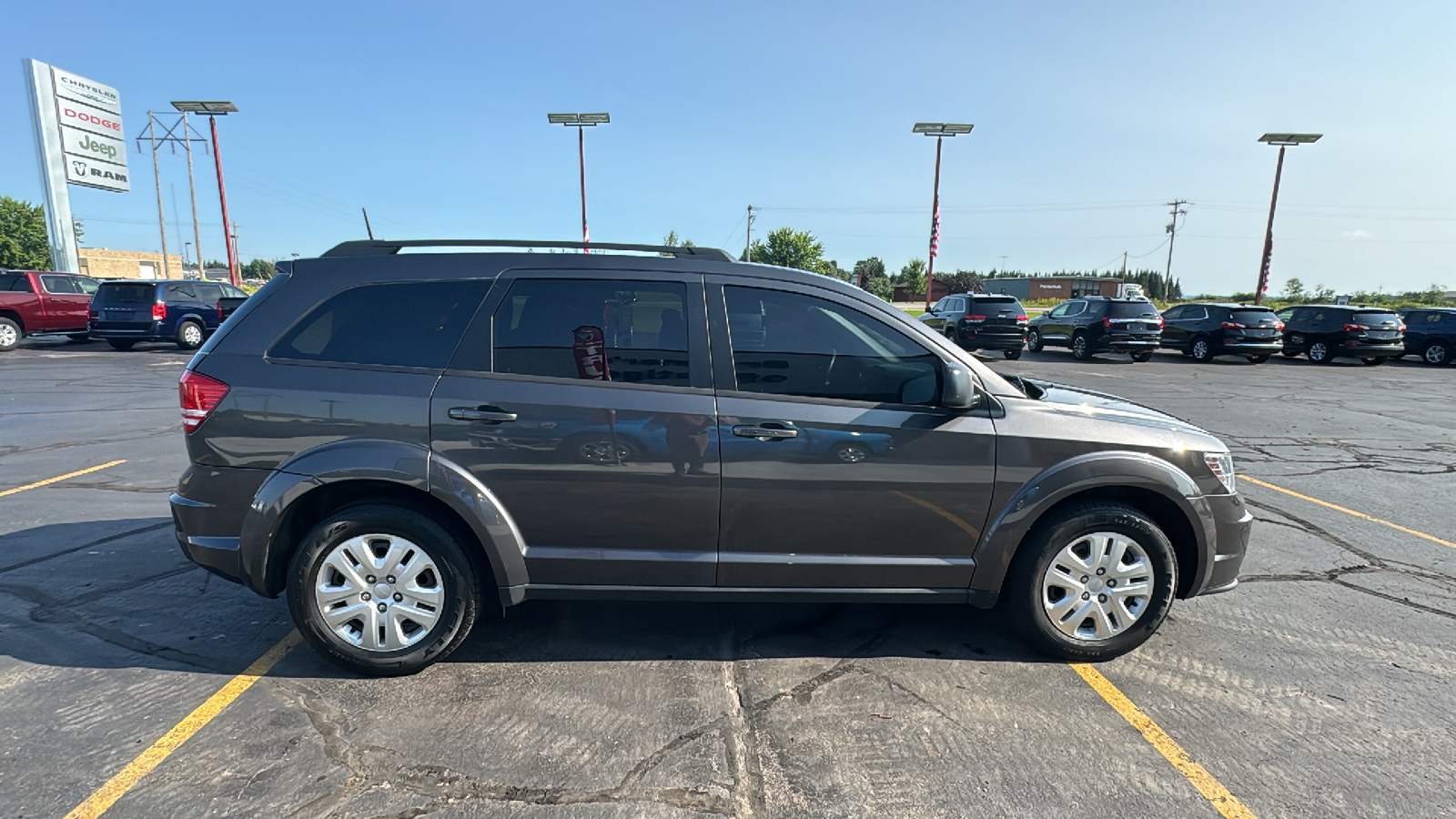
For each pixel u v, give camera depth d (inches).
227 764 98.1
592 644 134.4
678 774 98.5
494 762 100.0
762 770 99.7
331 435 116.1
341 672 122.4
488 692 117.7
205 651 128.5
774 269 125.6
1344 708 117.2
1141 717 113.8
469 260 122.3
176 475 244.2
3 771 95.8
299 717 109.3
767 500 119.6
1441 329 792.3
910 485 121.3
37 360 605.6
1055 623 128.7
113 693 114.7
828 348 122.5
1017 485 123.2
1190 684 123.8
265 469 116.7
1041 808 93.3
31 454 273.4
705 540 121.0
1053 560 127.0
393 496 121.0
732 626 142.9
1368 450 326.0
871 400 122.0
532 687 119.4
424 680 121.0
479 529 116.8
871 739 107.2
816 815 91.3
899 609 152.1
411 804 91.4
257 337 119.3
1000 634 141.4
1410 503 237.9
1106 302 799.7
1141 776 99.7
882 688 121.2
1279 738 108.9
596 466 117.4
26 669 121.2
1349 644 138.9
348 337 119.3
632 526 119.8
